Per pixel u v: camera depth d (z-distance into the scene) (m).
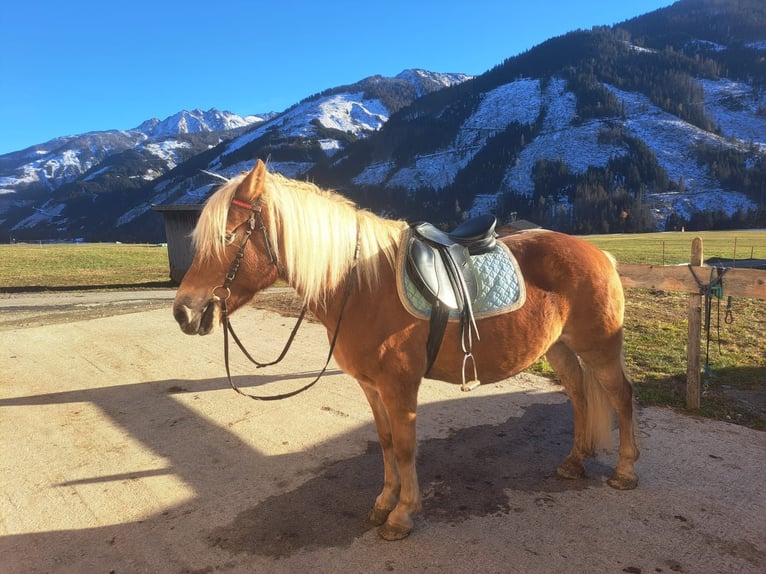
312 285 2.28
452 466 3.18
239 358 5.83
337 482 3.04
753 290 3.50
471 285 2.45
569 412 4.03
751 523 2.51
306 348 6.20
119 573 2.27
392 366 2.30
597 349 2.77
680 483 2.89
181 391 4.78
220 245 2.10
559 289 2.63
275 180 2.32
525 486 2.93
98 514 2.77
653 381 4.55
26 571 2.30
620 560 2.26
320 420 4.01
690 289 3.83
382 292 2.33
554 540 2.42
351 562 2.30
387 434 2.55
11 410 4.36
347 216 2.40
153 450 3.57
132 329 7.29
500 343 2.48
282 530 2.56
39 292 11.63
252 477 3.14
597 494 2.82
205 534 2.55
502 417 3.96
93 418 4.16
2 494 3.01
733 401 4.06
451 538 2.45
